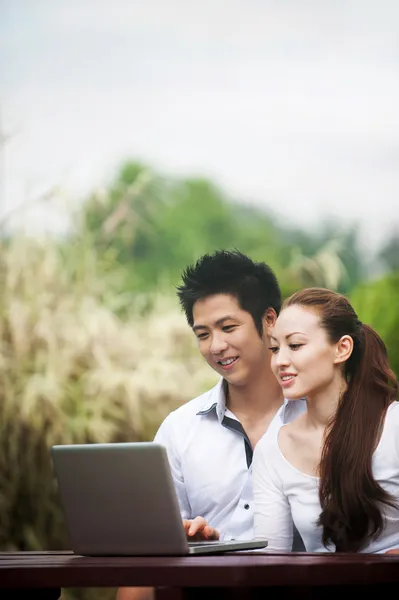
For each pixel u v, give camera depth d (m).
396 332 7.36
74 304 7.09
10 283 7.04
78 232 7.37
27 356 6.94
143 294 7.36
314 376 3.95
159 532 3.17
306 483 3.90
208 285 4.49
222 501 4.49
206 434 4.57
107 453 3.21
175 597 2.67
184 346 7.02
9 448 6.86
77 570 2.73
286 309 4.03
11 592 3.15
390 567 2.69
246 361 4.47
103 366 6.92
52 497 6.89
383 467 3.83
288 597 2.84
